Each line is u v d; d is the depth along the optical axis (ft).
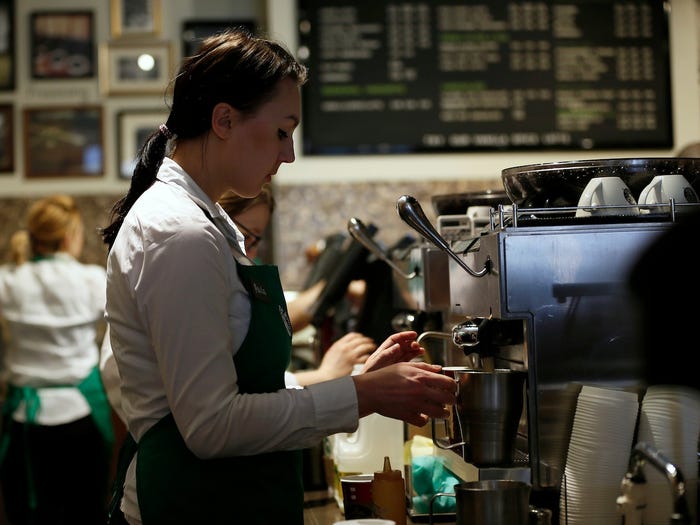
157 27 15.30
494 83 14.19
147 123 15.37
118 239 4.66
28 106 15.33
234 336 4.59
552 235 4.62
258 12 15.38
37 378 12.02
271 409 4.28
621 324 4.63
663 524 4.20
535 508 4.67
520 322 4.80
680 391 4.36
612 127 14.30
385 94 14.08
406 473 6.24
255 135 4.69
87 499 12.18
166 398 4.59
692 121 14.35
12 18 15.30
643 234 4.64
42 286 12.11
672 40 14.35
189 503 4.54
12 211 15.21
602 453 4.45
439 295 6.25
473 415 4.72
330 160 14.14
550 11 14.21
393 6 14.06
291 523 4.78
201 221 4.42
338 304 9.64
